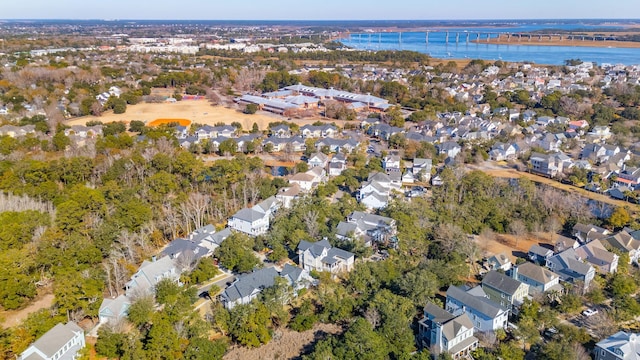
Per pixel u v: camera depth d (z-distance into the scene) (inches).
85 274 3299.7
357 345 2620.6
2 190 4630.9
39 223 3907.5
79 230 3959.2
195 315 2999.5
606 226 4463.6
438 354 2689.5
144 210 4202.8
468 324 2815.0
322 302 3230.8
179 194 4712.1
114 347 2763.3
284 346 2871.6
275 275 3440.0
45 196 4584.2
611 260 3604.8
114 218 4143.7
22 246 3708.2
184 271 3587.6
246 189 4909.0
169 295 3198.8
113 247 3777.1
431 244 3912.4
